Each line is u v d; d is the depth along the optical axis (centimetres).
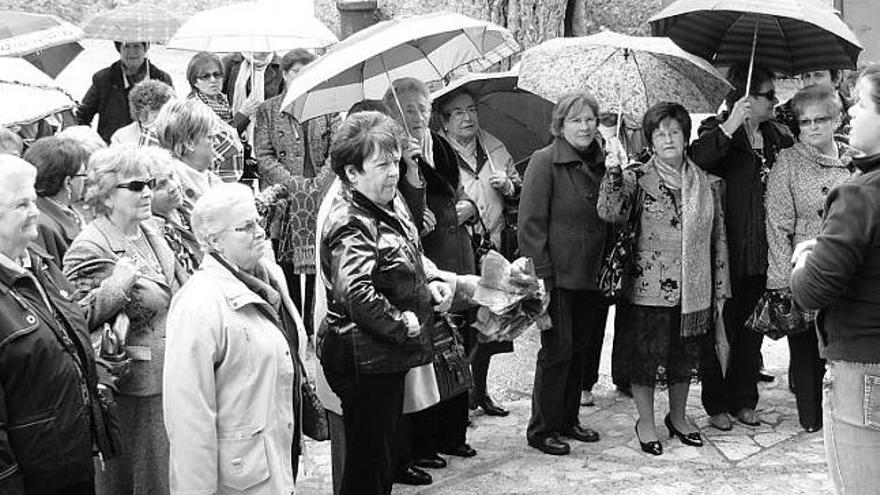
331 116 713
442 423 554
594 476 545
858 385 352
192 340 380
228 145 629
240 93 836
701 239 567
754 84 598
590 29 1276
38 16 612
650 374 571
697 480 538
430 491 529
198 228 395
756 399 618
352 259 409
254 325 394
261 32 698
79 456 354
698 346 579
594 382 655
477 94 660
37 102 528
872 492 354
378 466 432
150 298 418
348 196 423
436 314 484
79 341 365
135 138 604
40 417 345
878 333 348
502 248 646
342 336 419
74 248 415
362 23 1037
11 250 352
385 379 423
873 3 1054
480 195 632
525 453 577
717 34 594
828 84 650
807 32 571
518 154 699
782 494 518
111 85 796
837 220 348
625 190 559
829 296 349
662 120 560
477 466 560
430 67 596
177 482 381
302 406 435
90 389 367
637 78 604
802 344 596
